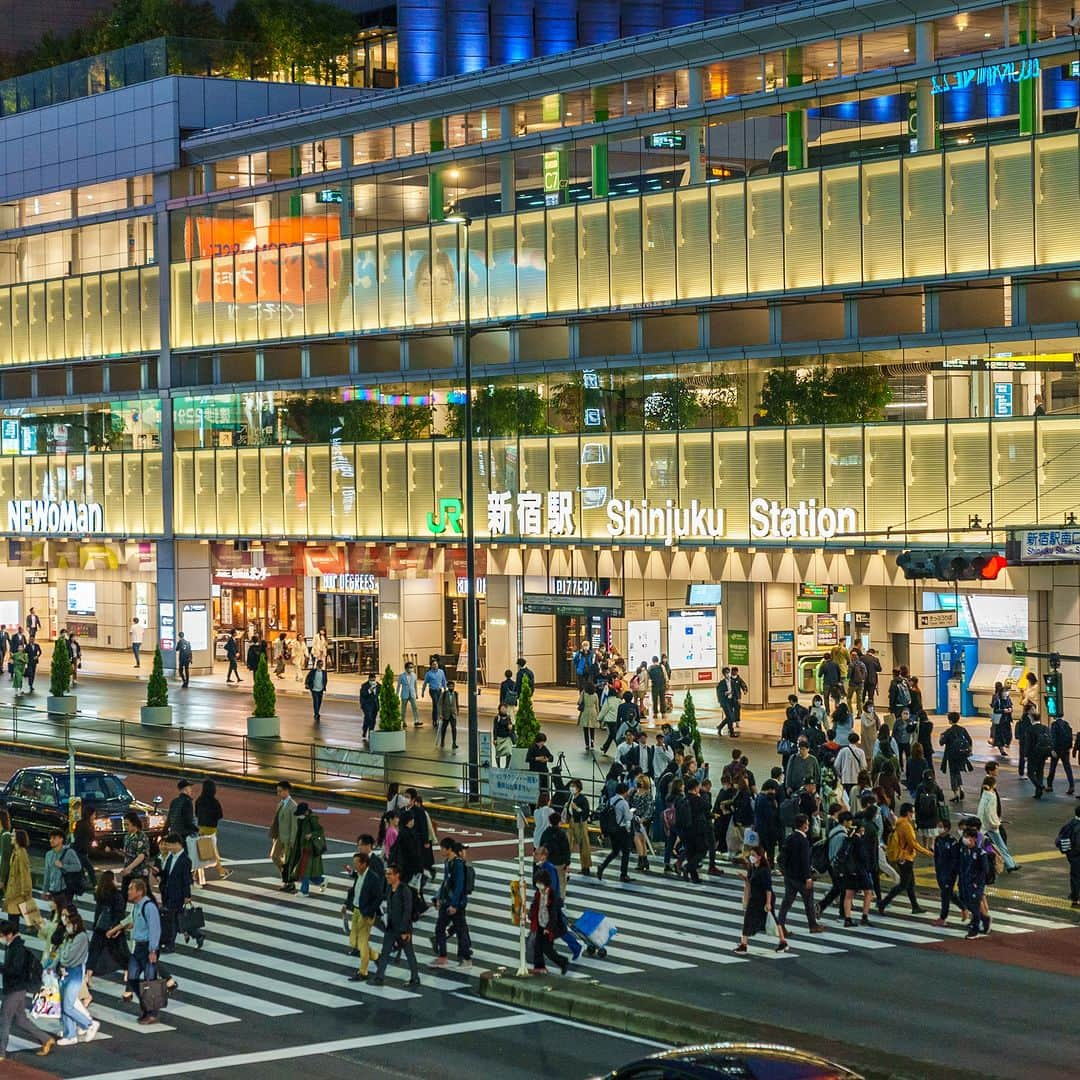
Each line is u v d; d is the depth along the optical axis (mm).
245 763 42531
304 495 61031
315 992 22141
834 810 27484
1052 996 21531
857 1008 20859
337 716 53500
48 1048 19359
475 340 55875
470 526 38656
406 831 26656
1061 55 42000
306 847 28578
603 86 51969
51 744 47594
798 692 52438
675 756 32625
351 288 58750
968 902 25297
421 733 48812
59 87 70062
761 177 47469
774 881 29641
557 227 52438
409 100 56625
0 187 72875
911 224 44625
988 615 46688
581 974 22750
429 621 62000
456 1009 21234
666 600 53625
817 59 47094
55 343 70750
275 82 66750
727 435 48531
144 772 43875
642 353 50844
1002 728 40531
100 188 68750
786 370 47938
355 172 58844
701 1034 19188
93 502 69375
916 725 37156
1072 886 27297
